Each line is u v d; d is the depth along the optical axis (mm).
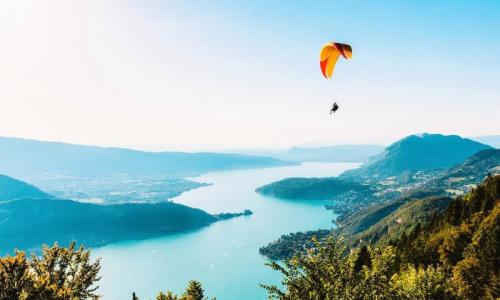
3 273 25078
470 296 55094
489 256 57375
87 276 31031
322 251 23547
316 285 22266
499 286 53812
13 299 24500
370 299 21938
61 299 26516
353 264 23297
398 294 24344
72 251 31547
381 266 23578
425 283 43719
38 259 31000
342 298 21516
